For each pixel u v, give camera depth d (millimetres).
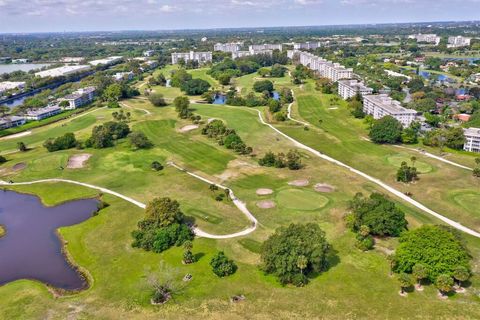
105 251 113875
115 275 102750
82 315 88688
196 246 112875
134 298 93250
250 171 168375
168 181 160750
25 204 148375
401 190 146125
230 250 110625
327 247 103688
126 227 125688
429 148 189625
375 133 195375
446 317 83312
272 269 98938
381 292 91625
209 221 127062
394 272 98125
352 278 96875
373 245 111000
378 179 156375
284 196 143375
